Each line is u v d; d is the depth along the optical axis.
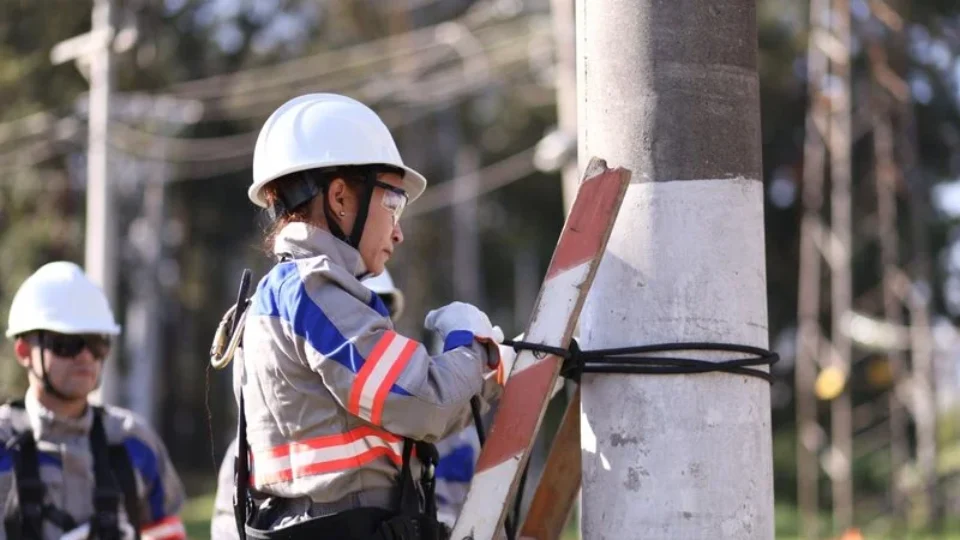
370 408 6.44
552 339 6.89
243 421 7.05
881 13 31.52
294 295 6.63
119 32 31.89
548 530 7.64
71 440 11.58
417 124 67.88
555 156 29.77
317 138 6.98
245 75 57.50
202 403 77.19
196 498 63.06
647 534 6.84
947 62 63.75
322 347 6.49
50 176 54.31
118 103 48.00
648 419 6.88
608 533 6.94
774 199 67.75
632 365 6.90
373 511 6.73
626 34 7.09
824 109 32.12
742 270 7.00
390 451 6.84
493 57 45.66
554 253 6.97
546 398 6.87
